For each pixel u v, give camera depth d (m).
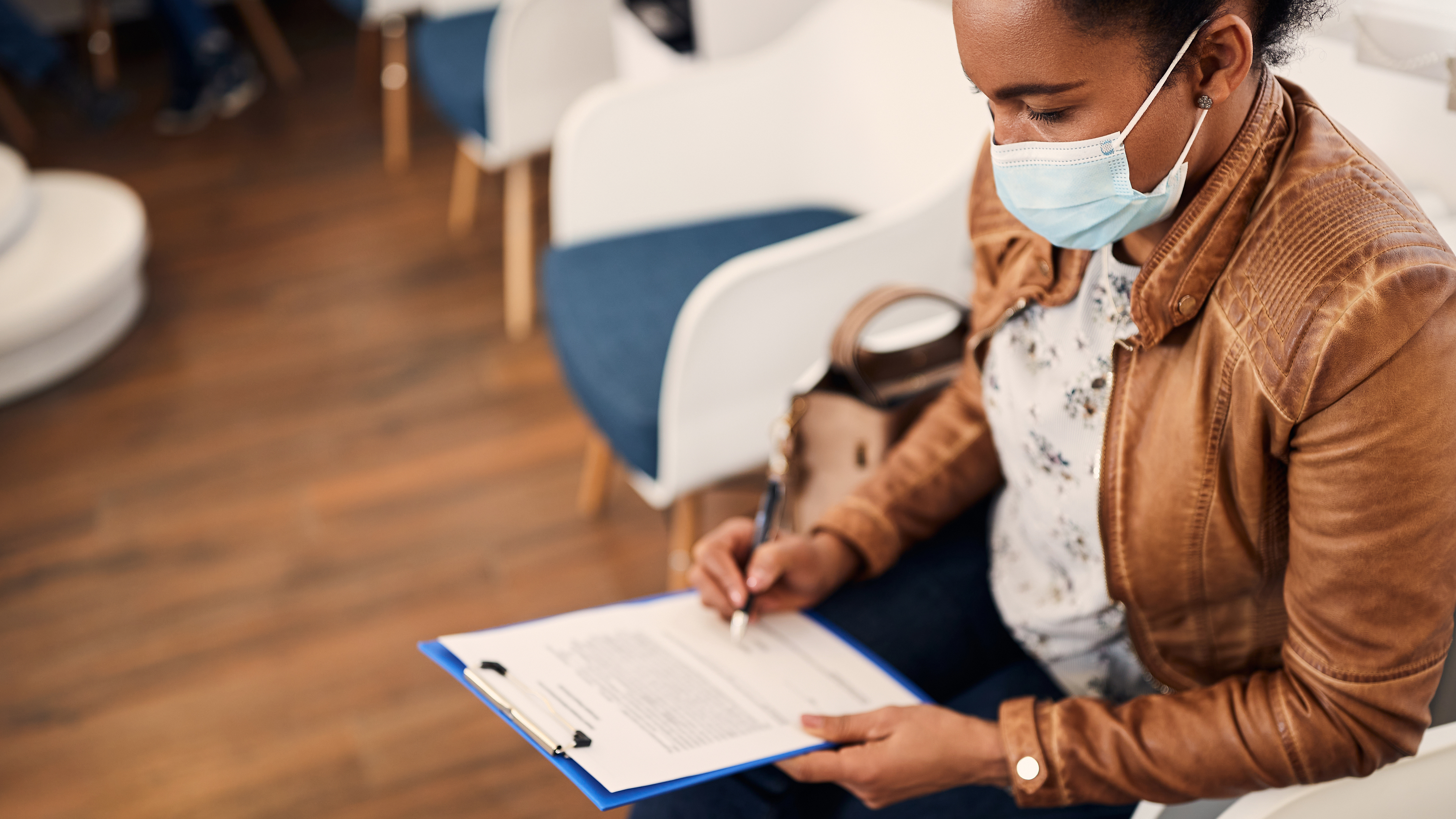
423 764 1.57
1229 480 0.71
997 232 0.87
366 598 1.85
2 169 2.60
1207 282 0.67
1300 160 0.65
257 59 3.98
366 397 2.33
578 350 1.53
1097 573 0.85
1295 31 0.63
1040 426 0.83
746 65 1.74
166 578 1.90
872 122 1.69
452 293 2.67
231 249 2.88
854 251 1.39
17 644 1.79
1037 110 0.63
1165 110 0.61
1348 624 0.64
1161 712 0.73
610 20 2.26
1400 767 0.70
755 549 0.99
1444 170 0.96
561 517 2.01
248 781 1.55
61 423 2.29
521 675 0.82
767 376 1.43
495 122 2.26
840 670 0.90
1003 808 0.90
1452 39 0.91
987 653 1.03
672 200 1.80
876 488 1.02
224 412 2.30
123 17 4.22
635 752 0.76
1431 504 0.60
